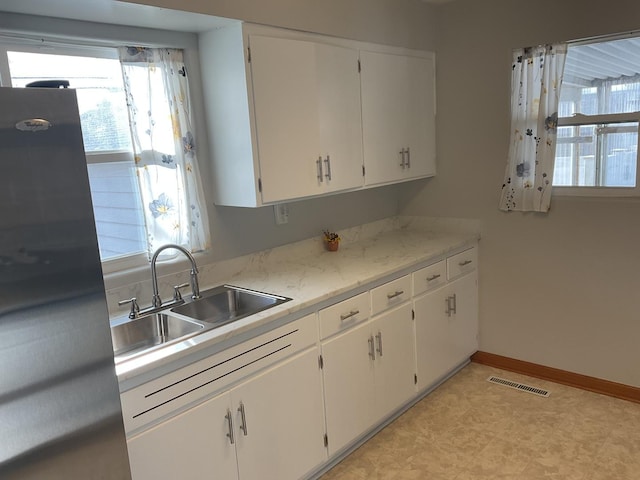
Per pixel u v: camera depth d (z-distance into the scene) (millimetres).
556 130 3004
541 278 3229
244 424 1998
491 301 3473
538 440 2646
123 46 2174
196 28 2281
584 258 3043
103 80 2164
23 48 1933
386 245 3260
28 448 1190
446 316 3180
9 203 1116
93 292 1282
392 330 2736
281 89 2395
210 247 2553
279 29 2369
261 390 2051
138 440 1669
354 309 2479
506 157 3244
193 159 2436
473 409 2982
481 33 3215
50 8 1843
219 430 1910
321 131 2617
